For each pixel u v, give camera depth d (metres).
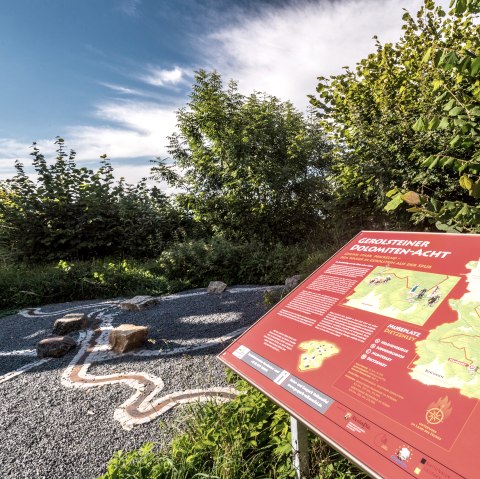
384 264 1.89
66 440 2.69
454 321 1.37
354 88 5.79
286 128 10.91
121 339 4.38
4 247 10.16
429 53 2.27
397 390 1.28
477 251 1.60
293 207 10.13
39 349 4.45
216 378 3.45
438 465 1.04
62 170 11.13
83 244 10.15
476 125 2.33
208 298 6.84
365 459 1.17
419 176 5.24
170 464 1.86
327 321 1.76
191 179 11.02
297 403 1.48
